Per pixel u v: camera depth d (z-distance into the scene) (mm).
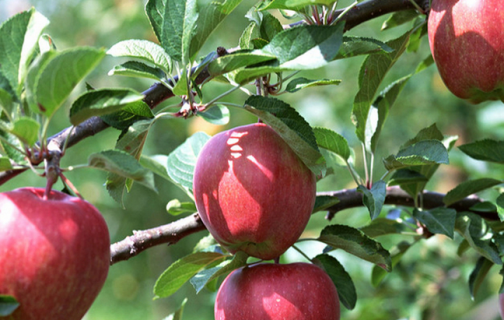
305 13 2375
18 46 1754
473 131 5773
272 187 2004
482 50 2262
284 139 2020
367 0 2576
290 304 2102
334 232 2268
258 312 2102
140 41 2221
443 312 4965
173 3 2041
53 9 6699
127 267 7375
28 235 1579
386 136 6152
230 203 2021
